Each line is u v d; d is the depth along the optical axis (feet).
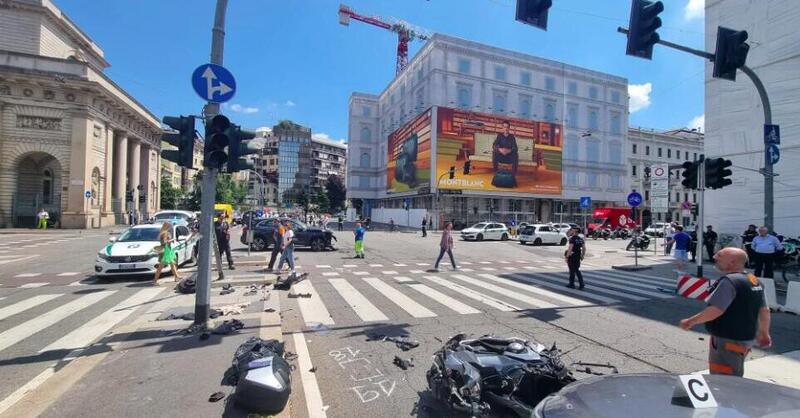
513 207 163.43
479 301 27.89
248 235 53.26
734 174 59.93
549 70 172.86
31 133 105.50
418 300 27.89
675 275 44.65
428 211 147.54
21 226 108.78
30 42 117.29
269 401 10.85
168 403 11.75
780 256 40.45
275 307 24.79
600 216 140.46
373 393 13.07
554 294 31.32
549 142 166.40
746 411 5.65
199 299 19.01
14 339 18.57
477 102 159.84
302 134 394.52
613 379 7.14
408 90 180.34
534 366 11.57
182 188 242.37
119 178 134.41
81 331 19.84
